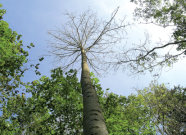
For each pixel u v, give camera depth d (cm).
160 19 812
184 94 1346
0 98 600
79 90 641
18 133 596
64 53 772
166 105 1232
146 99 1222
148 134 980
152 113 1130
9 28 569
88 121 275
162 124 1109
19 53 603
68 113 597
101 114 303
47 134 587
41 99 598
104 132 250
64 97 619
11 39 587
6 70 587
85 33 797
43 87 609
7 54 526
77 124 596
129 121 912
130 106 1000
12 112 609
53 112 594
